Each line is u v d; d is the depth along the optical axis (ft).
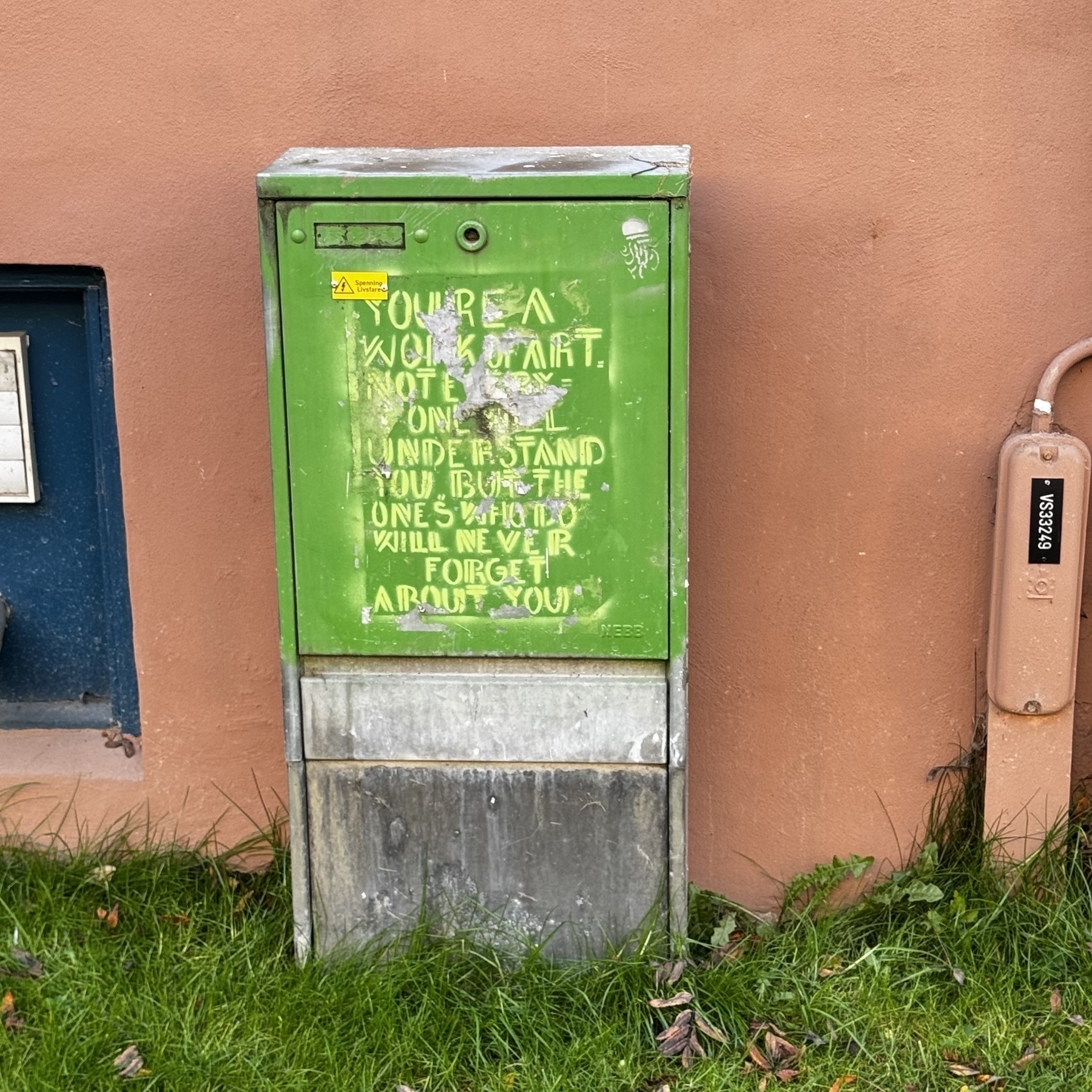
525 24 11.00
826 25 10.85
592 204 9.64
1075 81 10.82
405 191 9.65
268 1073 10.28
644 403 9.96
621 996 10.87
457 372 9.96
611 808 10.74
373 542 10.30
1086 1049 10.53
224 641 12.16
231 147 11.34
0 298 12.23
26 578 12.84
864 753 12.03
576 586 10.32
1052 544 11.02
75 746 12.75
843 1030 10.73
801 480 11.55
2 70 11.28
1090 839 11.94
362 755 10.73
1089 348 11.03
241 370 11.66
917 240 11.11
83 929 11.65
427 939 11.10
